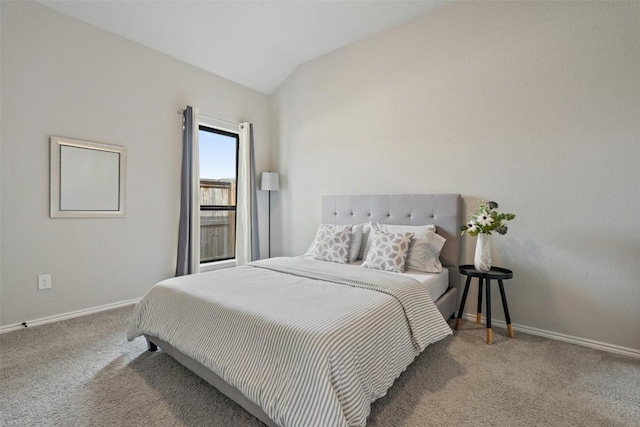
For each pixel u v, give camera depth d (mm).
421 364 1956
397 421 1424
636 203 2076
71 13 2623
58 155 2582
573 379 1794
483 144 2664
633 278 2100
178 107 3420
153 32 3018
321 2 2832
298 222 4129
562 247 2344
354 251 2990
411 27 3059
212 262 3945
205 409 1507
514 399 1600
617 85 2113
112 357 1997
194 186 3467
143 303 2002
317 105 3859
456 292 2752
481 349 2176
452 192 2840
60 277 2639
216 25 3092
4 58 2320
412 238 2699
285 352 1271
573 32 2258
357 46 3457
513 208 2537
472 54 2705
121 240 3008
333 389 1150
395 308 1719
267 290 1868
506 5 2529
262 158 4367
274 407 1209
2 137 2326
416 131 3041
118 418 1434
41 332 2367
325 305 1593
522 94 2473
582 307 2279
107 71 2869
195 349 1567
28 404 1521
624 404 1569
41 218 2525
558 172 2342
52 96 2551
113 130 2920
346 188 3600
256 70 3902
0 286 2344
